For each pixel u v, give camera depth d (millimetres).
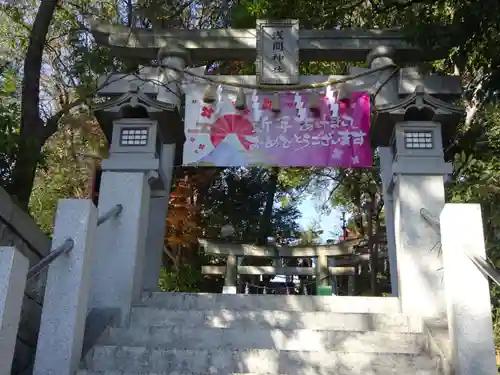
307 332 4984
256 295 5895
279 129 7129
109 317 5215
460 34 6496
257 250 13820
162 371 4477
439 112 5938
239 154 7055
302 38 7457
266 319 5387
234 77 7344
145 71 7316
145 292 5941
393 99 6969
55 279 4348
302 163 7004
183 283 13477
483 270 3707
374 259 13734
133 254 5703
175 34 7504
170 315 5449
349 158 7000
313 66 11836
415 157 5906
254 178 15180
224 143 7102
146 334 5051
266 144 7086
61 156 12070
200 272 14336
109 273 5641
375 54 7227
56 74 9516
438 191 5789
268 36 7398
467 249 4145
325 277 13602
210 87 7211
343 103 7152
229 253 13711
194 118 7195
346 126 7094
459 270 4129
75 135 11789
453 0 6555
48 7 6801
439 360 4359
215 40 7504
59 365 4141
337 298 5840
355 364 4484
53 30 9484
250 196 15117
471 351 3957
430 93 6742
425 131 6020
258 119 7156
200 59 7734
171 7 9312
